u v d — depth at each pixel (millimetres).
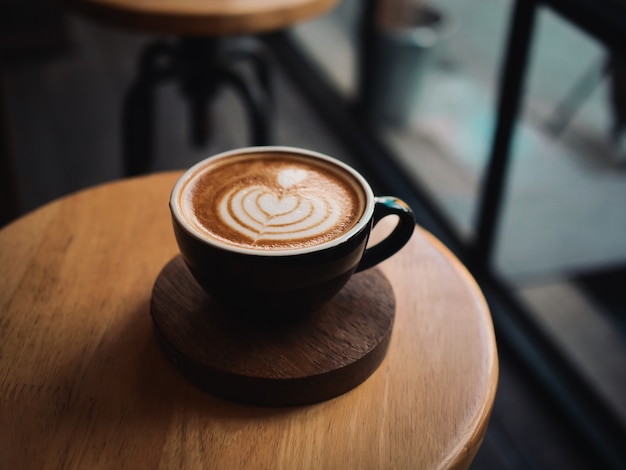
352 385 373
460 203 1235
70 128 1489
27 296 415
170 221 475
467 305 424
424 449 348
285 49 1873
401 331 406
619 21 702
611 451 811
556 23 1043
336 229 361
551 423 866
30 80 1675
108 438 347
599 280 1047
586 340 957
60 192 1282
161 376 376
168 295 398
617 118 1275
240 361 363
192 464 337
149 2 743
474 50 1568
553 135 1324
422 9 1413
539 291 1032
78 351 387
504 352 970
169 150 1424
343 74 1617
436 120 1472
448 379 381
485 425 365
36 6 1731
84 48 1846
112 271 434
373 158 1396
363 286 414
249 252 337
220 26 737
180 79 987
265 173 398
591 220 1148
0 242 451
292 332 380
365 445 349
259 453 343
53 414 356
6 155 930
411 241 470
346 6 1588
